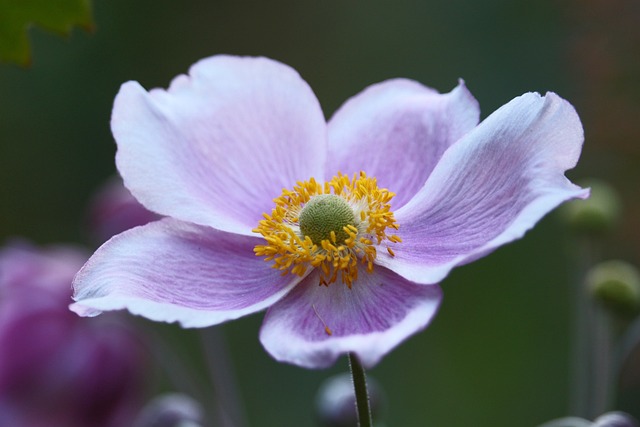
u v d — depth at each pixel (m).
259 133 0.27
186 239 0.25
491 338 0.55
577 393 0.33
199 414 0.31
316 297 0.25
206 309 0.25
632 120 0.42
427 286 0.24
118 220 0.35
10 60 0.26
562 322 0.54
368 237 0.26
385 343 0.23
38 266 0.36
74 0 0.26
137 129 0.26
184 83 0.26
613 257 0.43
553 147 0.24
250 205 0.26
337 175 0.27
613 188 0.43
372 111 0.27
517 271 0.56
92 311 0.24
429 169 0.26
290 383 0.55
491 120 0.25
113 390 0.35
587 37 0.43
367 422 0.23
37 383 0.35
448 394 0.54
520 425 0.53
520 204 0.24
